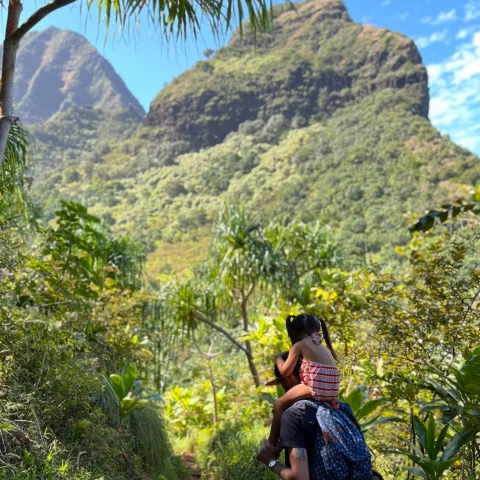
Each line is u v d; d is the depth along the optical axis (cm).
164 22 459
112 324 813
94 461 455
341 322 635
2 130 424
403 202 9862
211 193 14625
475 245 611
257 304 1333
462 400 439
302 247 1316
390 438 573
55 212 725
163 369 1262
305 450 340
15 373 446
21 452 411
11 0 440
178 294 1244
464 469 461
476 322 565
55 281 628
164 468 605
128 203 14875
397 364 534
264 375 1102
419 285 557
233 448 662
